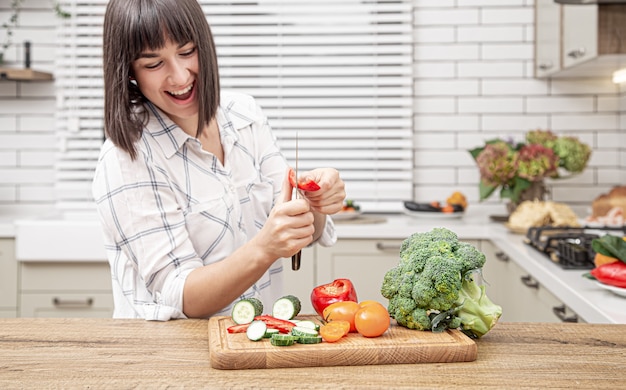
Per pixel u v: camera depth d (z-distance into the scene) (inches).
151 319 58.9
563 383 43.2
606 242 71.9
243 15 152.3
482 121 150.6
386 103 150.1
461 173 151.7
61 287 129.9
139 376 44.6
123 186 62.0
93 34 151.9
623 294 70.5
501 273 123.1
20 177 153.4
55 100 152.6
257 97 152.6
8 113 152.6
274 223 55.3
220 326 53.9
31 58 152.4
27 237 128.0
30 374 44.9
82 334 54.2
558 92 148.6
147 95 60.6
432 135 151.8
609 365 46.4
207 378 44.3
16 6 151.6
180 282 60.0
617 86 147.0
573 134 148.9
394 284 53.1
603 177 148.6
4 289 129.9
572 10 121.1
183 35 56.5
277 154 73.1
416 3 150.5
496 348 50.3
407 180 152.0
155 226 62.3
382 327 49.6
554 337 52.8
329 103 151.0
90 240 128.5
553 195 149.5
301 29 149.8
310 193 59.6
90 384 43.2
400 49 149.1
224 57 152.1
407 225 129.9
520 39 149.3
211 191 66.4
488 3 149.3
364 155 151.2
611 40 108.3
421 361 47.2
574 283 78.9
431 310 52.2
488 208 151.3
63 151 151.9
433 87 151.2
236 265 57.3
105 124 61.0
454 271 49.9
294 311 55.8
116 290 67.8
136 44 56.6
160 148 64.3
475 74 150.3
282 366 46.4
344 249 129.6
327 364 46.6
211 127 67.8
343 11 149.5
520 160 129.6
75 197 152.7
